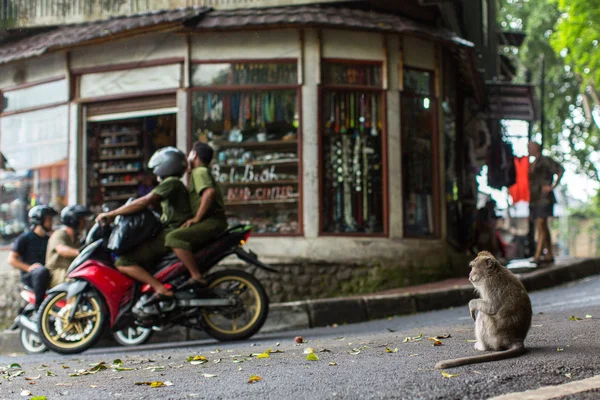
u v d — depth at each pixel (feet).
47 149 45.27
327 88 41.60
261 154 41.50
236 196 41.52
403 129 42.57
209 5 43.86
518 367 14.83
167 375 17.99
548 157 47.24
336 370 16.57
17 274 43.78
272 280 40.06
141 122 44.09
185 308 27.40
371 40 42.16
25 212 45.96
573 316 24.29
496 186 57.26
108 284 27.07
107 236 27.32
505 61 78.13
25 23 46.34
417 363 16.56
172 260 27.71
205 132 41.78
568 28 67.46
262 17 40.24
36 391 16.65
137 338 30.96
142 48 42.73
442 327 25.35
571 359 15.51
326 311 33.60
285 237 40.60
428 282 42.22
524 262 49.44
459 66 48.03
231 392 14.73
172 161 28.37
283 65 41.65
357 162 41.70
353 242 40.91
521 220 94.58
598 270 49.42
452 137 47.75
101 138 44.45
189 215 28.32
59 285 27.48
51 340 27.20
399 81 42.34
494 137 57.93
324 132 41.45
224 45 41.73
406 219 42.32
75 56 44.27
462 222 50.96
